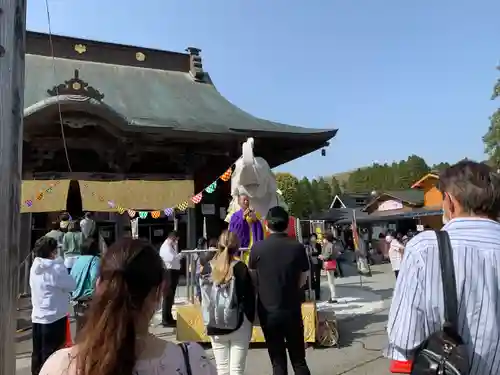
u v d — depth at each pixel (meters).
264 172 7.62
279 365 3.85
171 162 15.78
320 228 14.13
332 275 10.39
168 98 16.19
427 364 1.61
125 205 12.50
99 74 16.19
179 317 6.75
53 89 11.98
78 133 13.44
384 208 36.69
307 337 6.41
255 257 4.01
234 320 3.95
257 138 14.60
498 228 1.75
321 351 6.31
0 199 2.41
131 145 14.27
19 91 2.60
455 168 1.91
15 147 2.53
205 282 4.15
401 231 34.72
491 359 1.60
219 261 4.08
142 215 11.79
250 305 4.03
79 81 12.16
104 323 1.38
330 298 10.41
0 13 2.52
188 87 17.61
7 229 2.42
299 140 15.04
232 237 4.15
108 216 14.77
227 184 16.42
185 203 11.88
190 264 7.84
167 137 13.59
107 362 1.32
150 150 14.68
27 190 11.70
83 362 1.35
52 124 12.35
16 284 2.45
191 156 15.18
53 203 11.77
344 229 36.88
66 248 8.09
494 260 1.66
